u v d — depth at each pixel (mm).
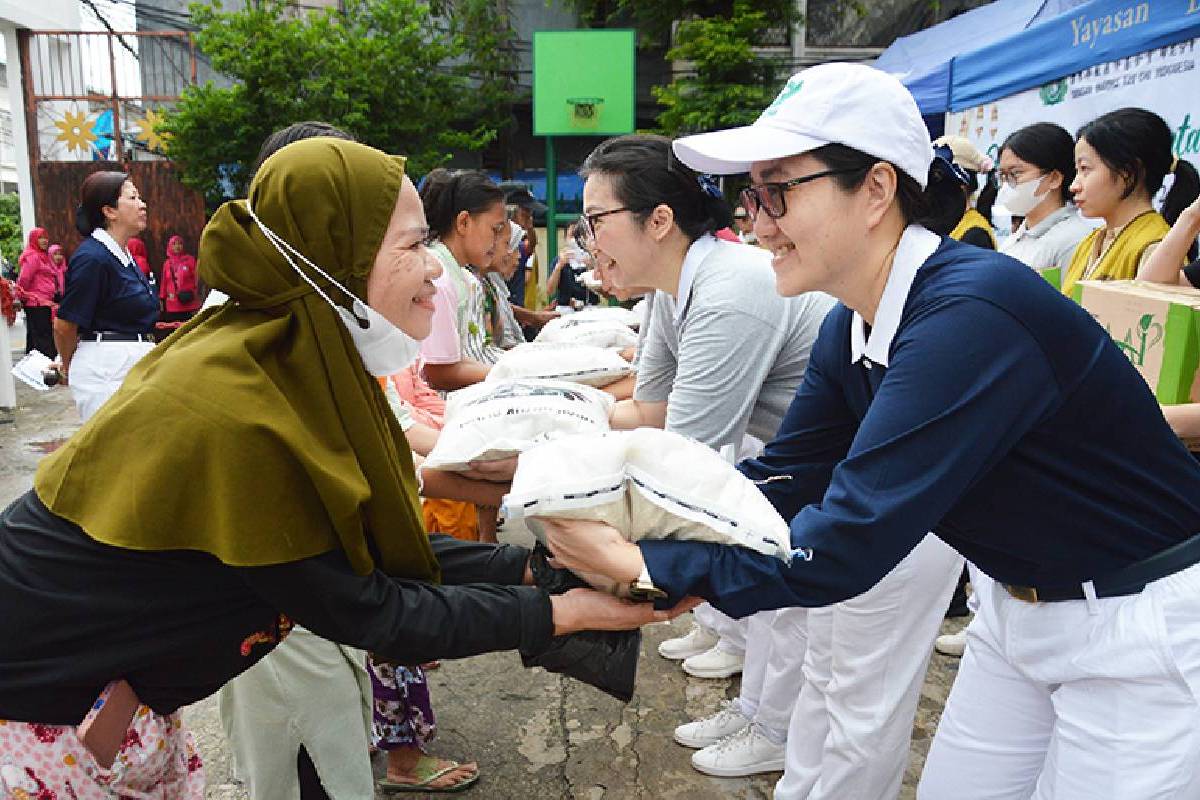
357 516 1213
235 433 1140
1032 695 1539
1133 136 2867
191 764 1553
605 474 1286
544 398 2232
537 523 1395
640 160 2094
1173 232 2545
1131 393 1284
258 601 1286
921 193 1331
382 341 1335
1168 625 1301
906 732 2074
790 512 1710
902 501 1169
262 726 1941
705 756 2688
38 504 1252
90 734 1236
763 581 1233
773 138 1287
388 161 1337
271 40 11609
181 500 1141
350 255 1276
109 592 1195
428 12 13031
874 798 2100
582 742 2865
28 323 9406
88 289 4688
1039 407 1222
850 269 1360
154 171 11344
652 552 1267
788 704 2600
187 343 1266
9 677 1228
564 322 3664
